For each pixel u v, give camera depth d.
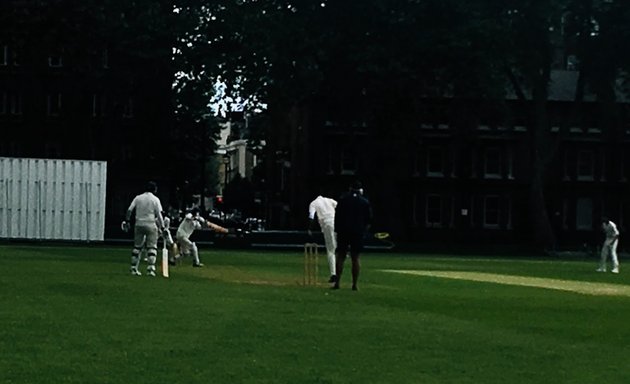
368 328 16.33
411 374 11.96
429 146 93.94
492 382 11.57
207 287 24.83
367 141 71.56
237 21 64.25
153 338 14.47
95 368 11.75
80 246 55.47
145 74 67.25
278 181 104.88
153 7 64.38
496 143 94.50
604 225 44.56
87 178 50.91
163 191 84.31
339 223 25.62
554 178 94.69
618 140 92.56
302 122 94.75
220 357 12.84
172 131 76.56
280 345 14.11
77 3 64.19
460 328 16.81
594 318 19.58
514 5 68.56
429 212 94.38
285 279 30.00
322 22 67.50
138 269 32.00
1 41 65.94
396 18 66.62
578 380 11.85
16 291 21.70
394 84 65.62
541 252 71.44
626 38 70.50
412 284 29.14
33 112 90.56
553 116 93.56
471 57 65.50
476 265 46.59
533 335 16.23
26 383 10.70
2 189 49.94
